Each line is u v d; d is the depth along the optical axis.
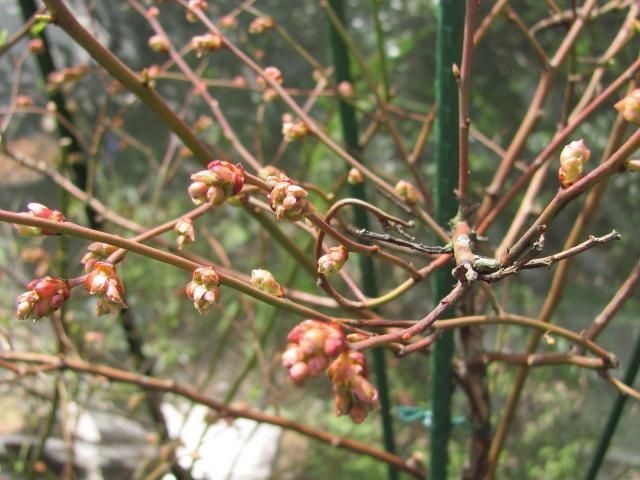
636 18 0.39
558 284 0.38
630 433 0.96
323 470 0.96
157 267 1.06
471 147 1.10
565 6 0.91
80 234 0.23
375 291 0.44
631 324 1.19
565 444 0.89
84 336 0.66
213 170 0.22
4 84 1.44
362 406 0.20
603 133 1.06
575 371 0.90
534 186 0.38
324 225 0.24
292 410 1.07
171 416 0.93
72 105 0.57
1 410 0.84
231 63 1.47
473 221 0.46
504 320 0.28
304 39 1.48
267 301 0.24
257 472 0.90
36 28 0.30
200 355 1.14
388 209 0.86
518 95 1.16
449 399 0.35
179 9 1.53
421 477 0.43
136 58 1.56
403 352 0.27
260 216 0.37
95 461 0.81
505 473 0.87
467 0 0.28
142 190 0.72
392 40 1.22
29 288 0.23
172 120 0.33
